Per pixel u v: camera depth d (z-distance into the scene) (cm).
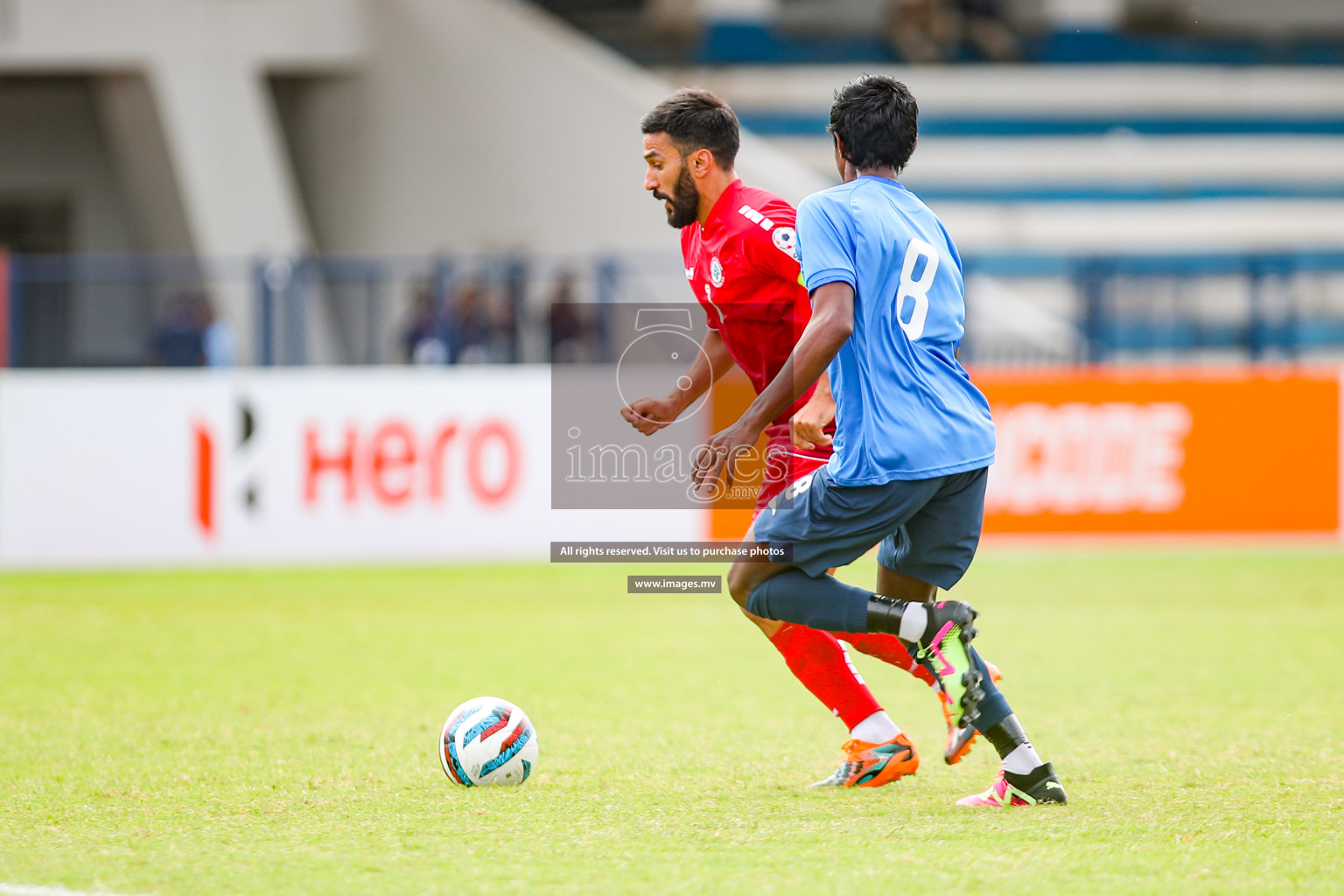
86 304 4441
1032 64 7456
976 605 3275
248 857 1190
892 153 1373
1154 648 2606
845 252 1297
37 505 4225
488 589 3666
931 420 1305
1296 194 6956
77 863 1175
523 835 1256
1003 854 1165
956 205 6788
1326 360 5862
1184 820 1282
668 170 1468
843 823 1287
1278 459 4359
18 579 3912
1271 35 7694
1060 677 2273
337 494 4278
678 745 1719
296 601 3441
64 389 4234
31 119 6944
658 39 7400
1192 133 7175
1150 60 7519
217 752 1683
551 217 5891
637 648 2659
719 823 1294
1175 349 4678
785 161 5844
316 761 1623
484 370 4331
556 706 2020
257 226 6038
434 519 4288
